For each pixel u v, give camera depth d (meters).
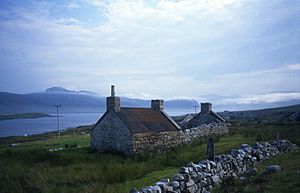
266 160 17.75
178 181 10.41
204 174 11.77
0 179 14.66
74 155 24.02
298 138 28.23
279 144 21.83
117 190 12.49
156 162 21.55
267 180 11.84
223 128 40.72
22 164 20.16
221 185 11.82
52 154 23.34
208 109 42.94
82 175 16.52
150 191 9.01
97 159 22.89
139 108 33.09
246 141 29.38
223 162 13.75
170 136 31.38
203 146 29.42
